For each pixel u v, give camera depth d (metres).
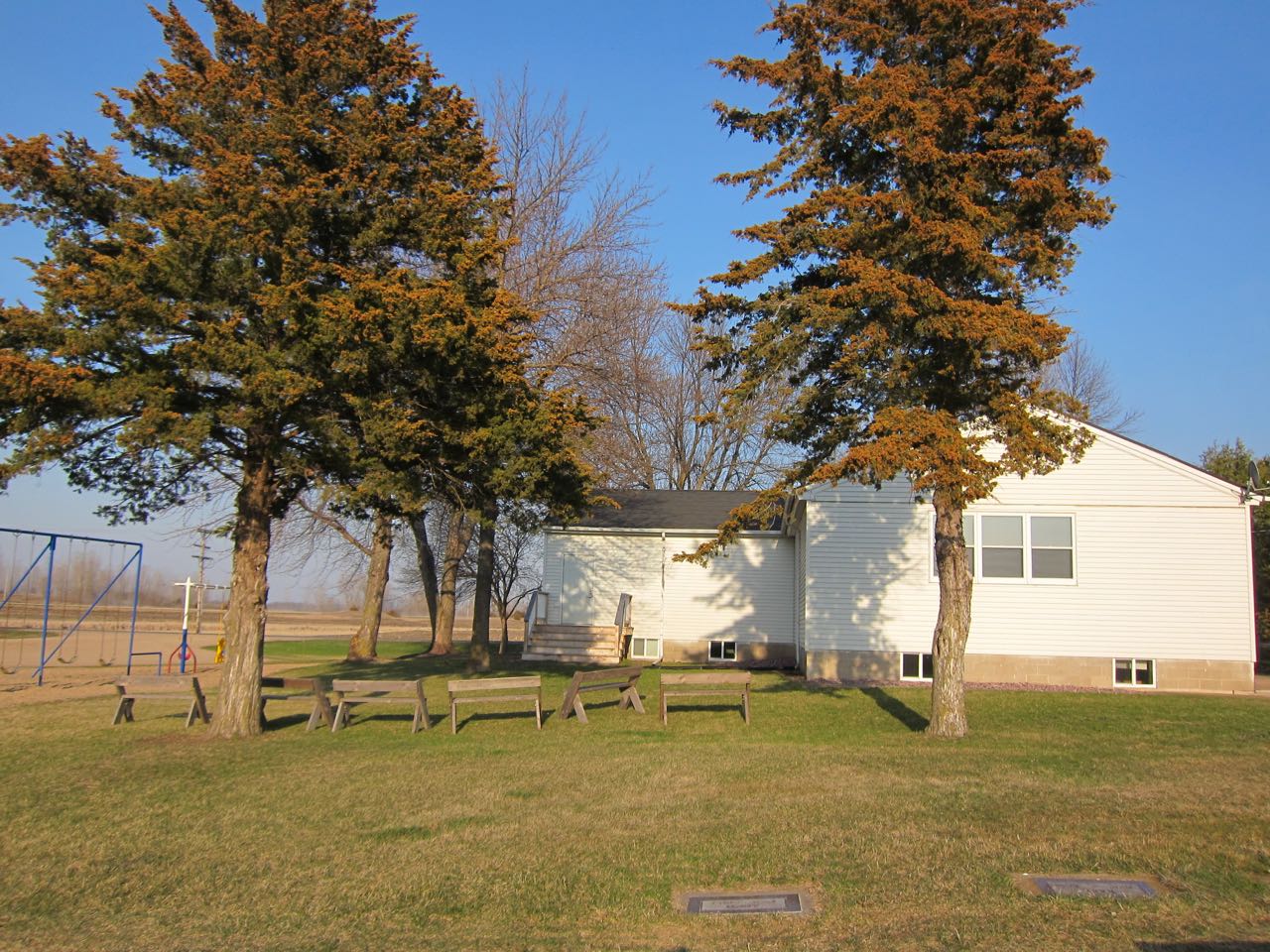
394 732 14.69
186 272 12.22
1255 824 8.05
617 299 27.56
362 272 13.66
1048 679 20.12
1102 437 20.39
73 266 12.33
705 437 42.59
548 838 8.49
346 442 13.02
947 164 12.14
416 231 14.37
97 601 25.73
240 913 6.89
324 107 14.05
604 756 12.41
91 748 13.62
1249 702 17.30
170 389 12.16
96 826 9.28
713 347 13.76
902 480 21.06
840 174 13.74
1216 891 6.41
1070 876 6.84
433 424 13.95
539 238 26.33
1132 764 11.23
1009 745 12.78
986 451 20.52
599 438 28.48
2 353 11.35
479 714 16.39
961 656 13.83
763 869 7.36
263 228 12.68
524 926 6.45
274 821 9.38
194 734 14.81
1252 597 19.69
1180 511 20.11
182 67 13.59
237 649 14.80
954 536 13.97
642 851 7.98
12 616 35.44
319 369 12.89
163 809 9.91
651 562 27.30
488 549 24.31
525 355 15.04
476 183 14.88
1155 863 7.05
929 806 9.06
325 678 21.12
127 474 14.38
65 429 12.31
